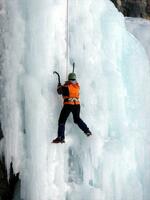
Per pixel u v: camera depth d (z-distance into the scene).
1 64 7.60
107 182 7.89
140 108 8.91
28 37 7.56
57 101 7.54
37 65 7.47
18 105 7.50
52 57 7.56
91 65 8.03
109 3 9.11
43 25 7.54
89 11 8.21
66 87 7.30
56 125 7.50
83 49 8.00
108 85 8.12
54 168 7.48
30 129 7.40
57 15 7.68
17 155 7.48
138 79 8.97
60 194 7.54
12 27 7.58
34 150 7.37
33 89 7.41
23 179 7.47
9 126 7.49
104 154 7.91
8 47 7.58
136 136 8.59
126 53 8.93
